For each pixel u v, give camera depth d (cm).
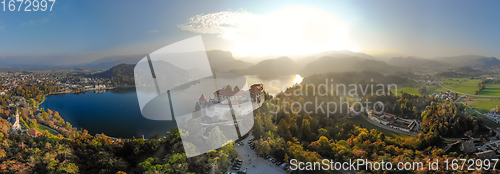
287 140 12244
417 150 12356
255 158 10419
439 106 19188
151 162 9175
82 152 9775
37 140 10669
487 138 14600
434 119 16425
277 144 10862
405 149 12362
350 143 13075
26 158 8769
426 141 13312
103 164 9050
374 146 11912
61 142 10262
